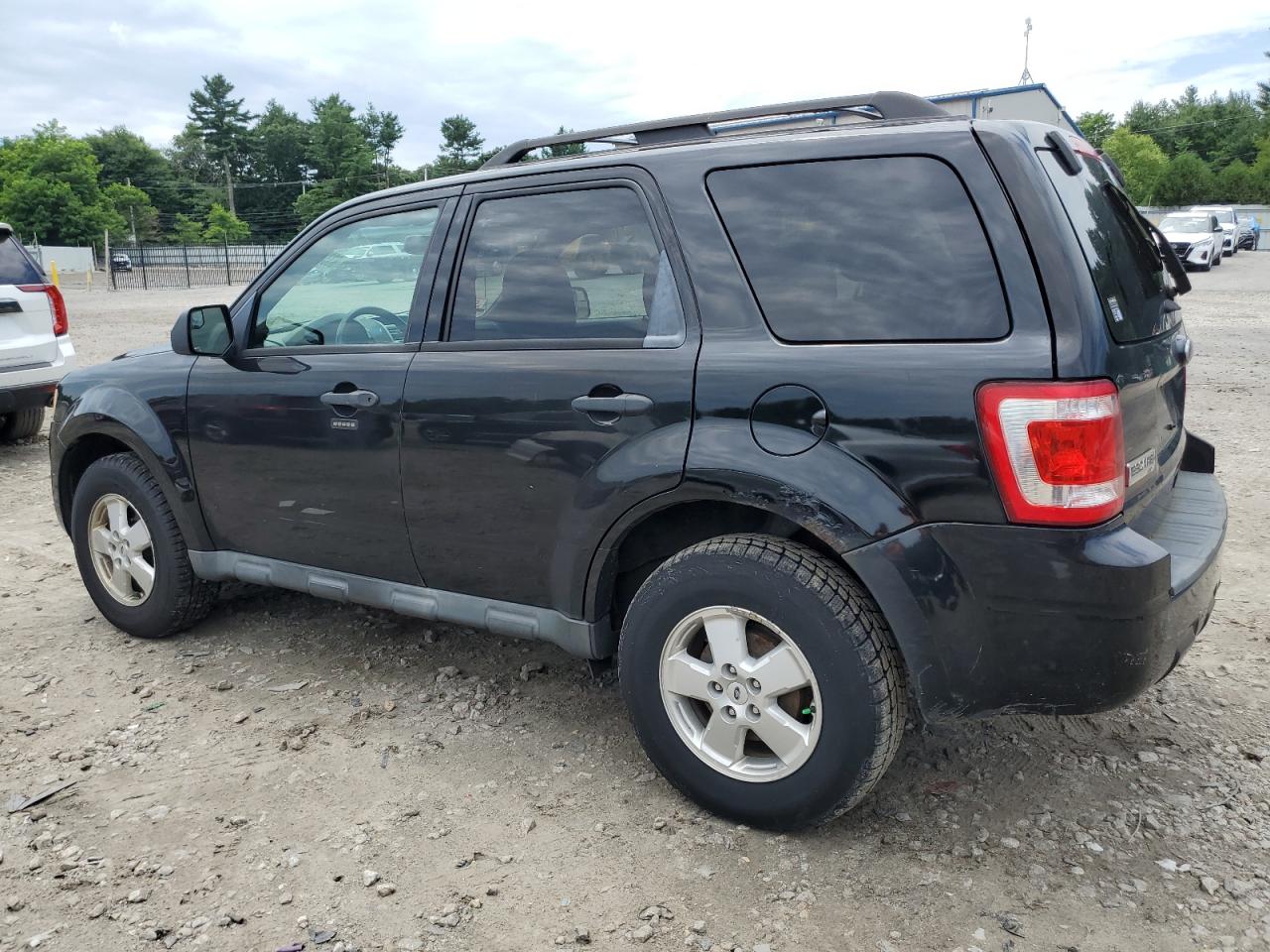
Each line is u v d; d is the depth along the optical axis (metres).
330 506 3.55
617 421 2.85
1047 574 2.36
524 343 3.11
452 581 3.35
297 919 2.52
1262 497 6.11
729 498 2.67
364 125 119.69
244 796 3.08
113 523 4.28
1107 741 3.29
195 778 3.19
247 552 3.93
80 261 55.47
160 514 4.07
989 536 2.40
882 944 2.38
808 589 2.57
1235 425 8.28
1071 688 2.42
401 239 3.48
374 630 4.38
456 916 2.52
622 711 3.59
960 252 2.47
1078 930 2.41
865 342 2.55
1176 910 2.48
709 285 2.79
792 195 2.71
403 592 3.48
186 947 2.43
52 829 2.93
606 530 2.91
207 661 4.09
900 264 2.54
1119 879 2.60
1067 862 2.67
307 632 4.38
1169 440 3.02
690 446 2.71
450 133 112.44
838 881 2.62
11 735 3.50
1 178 81.12
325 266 3.64
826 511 2.51
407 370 3.30
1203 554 2.65
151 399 4.00
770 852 2.74
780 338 2.66
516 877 2.67
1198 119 104.94
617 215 2.99
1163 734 3.33
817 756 2.64
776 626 2.64
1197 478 3.39
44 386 7.88
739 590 2.68
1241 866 2.64
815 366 2.57
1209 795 2.96
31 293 7.82
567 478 2.97
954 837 2.79
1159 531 2.79
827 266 2.63
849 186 2.63
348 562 3.60
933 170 2.53
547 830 2.88
